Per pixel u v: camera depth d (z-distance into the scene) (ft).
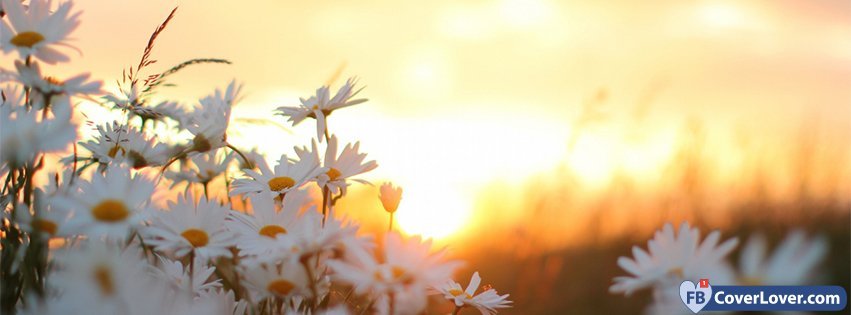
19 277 3.46
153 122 4.12
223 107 4.13
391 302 3.34
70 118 3.45
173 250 3.55
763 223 9.37
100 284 3.08
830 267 6.31
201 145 4.10
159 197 3.57
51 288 3.35
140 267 3.24
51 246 3.50
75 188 3.55
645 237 9.74
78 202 3.49
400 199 3.84
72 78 3.73
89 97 3.75
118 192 3.52
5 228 3.52
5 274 3.45
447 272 3.33
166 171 4.22
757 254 3.24
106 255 3.09
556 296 8.07
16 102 3.66
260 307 3.61
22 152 3.41
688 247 3.30
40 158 3.54
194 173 4.23
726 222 9.95
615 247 9.33
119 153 3.92
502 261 8.77
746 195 10.16
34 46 3.70
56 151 3.43
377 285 3.32
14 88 3.67
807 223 9.16
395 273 3.33
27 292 3.38
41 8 3.73
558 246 9.33
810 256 3.21
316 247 3.42
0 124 3.41
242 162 4.44
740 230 9.32
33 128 3.42
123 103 3.81
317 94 4.10
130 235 3.53
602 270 8.51
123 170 3.56
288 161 3.92
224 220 3.58
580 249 9.30
